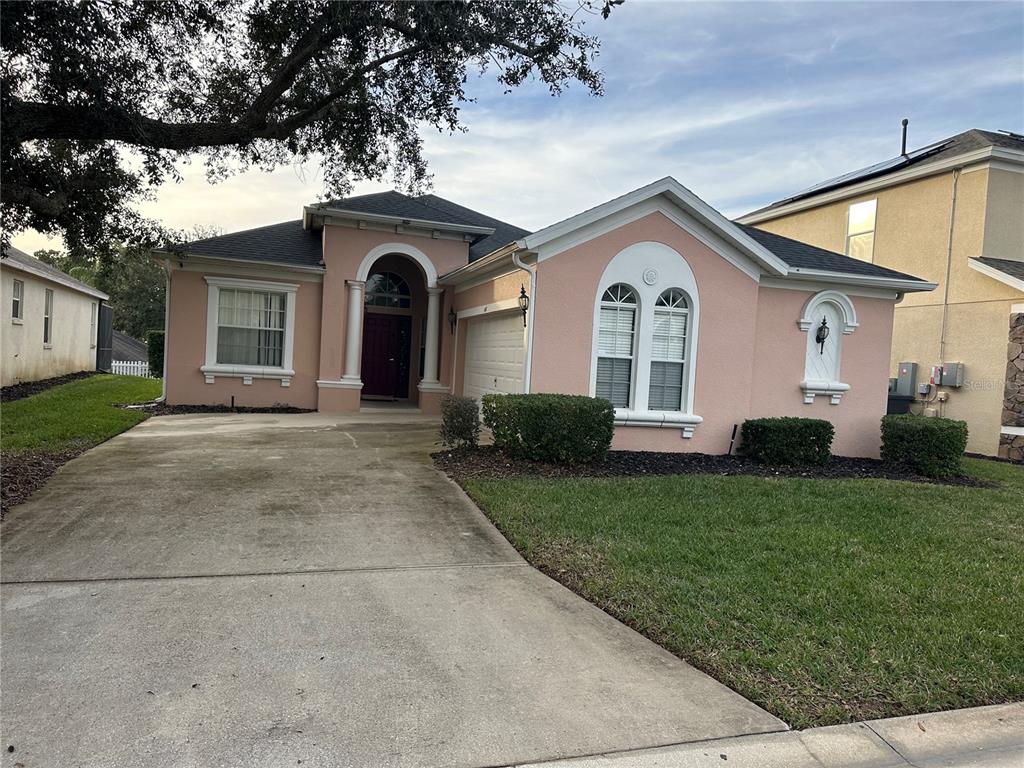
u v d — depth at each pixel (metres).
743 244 10.48
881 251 17.08
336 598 4.57
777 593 4.74
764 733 3.13
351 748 2.90
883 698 3.48
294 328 14.90
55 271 20.78
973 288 14.66
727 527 6.38
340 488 7.47
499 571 5.21
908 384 15.79
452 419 9.44
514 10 8.17
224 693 3.31
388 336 17.69
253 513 6.42
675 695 3.44
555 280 9.87
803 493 7.99
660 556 5.45
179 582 4.75
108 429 10.56
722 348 10.70
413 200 15.54
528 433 8.91
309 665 3.63
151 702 3.20
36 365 18.91
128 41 7.42
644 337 10.35
